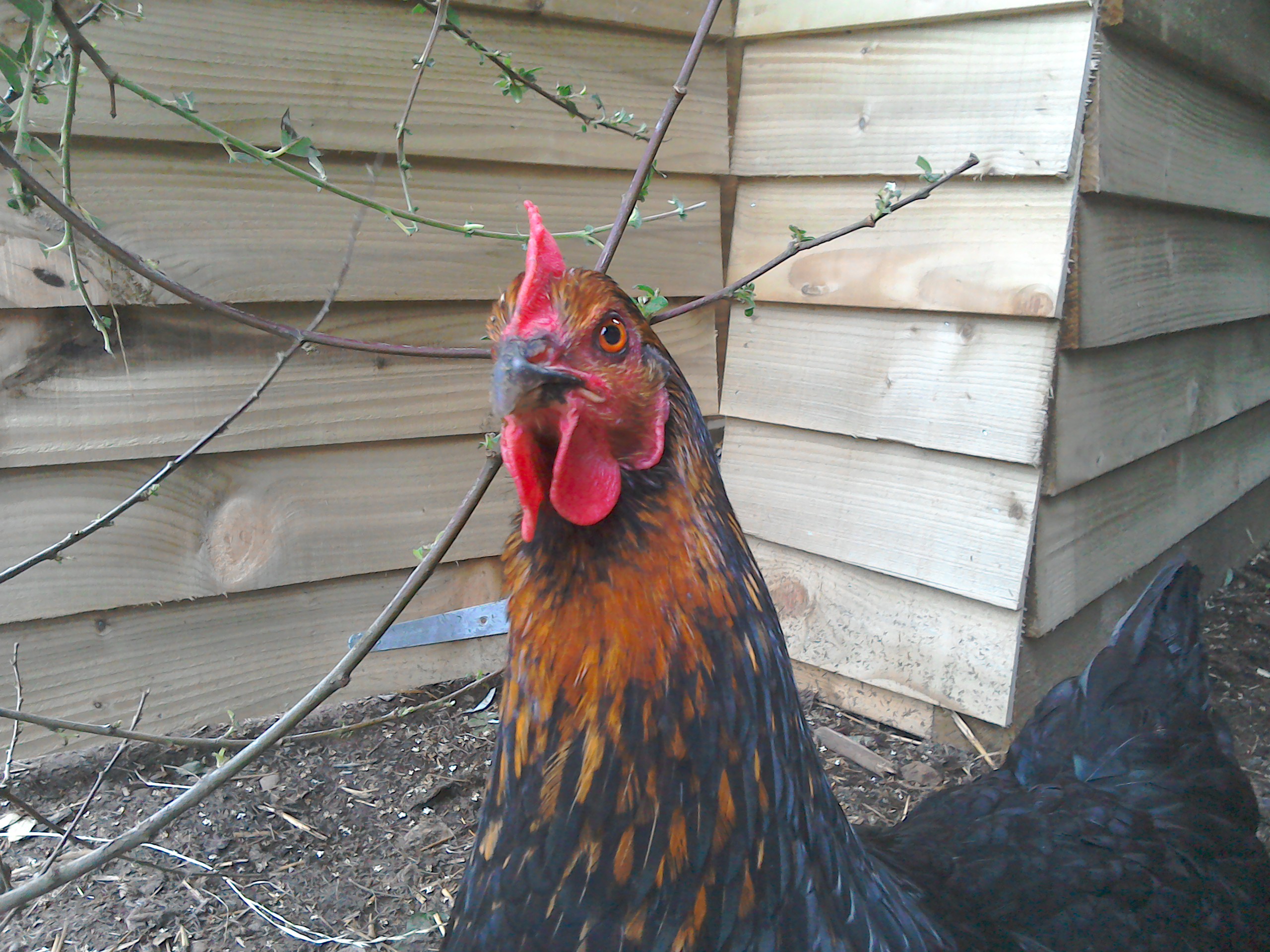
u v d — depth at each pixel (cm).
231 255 73
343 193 55
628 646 42
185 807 54
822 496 92
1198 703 70
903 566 87
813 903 45
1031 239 77
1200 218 96
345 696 86
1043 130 75
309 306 77
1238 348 117
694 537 43
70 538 56
